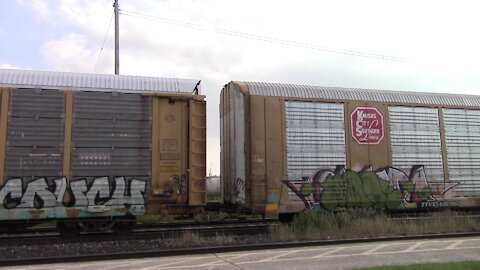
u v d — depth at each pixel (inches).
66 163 426.6
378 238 430.0
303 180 519.2
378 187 545.0
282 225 495.5
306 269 301.1
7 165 411.2
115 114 448.8
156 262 324.5
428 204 563.8
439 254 355.9
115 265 313.4
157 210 448.1
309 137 530.9
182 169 460.4
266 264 316.5
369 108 562.3
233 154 545.6
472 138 602.9
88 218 439.5
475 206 587.8
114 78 463.5
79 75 454.6
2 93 418.3
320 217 478.0
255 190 498.3
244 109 516.4
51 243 421.4
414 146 571.8
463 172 588.1
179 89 475.5
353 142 546.9
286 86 546.6
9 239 437.7
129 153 446.0
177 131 464.8
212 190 704.4
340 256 347.6
